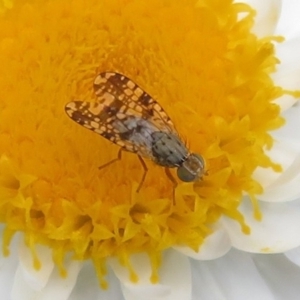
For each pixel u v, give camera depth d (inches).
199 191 2.0
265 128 2.0
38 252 2.0
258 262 2.1
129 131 1.9
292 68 2.1
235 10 2.1
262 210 2.0
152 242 2.0
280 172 2.0
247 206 2.1
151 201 2.0
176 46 2.0
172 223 2.0
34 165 2.0
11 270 2.0
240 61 2.0
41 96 2.0
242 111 2.0
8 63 2.0
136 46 2.0
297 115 2.1
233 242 2.0
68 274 2.0
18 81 2.0
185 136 2.0
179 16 2.1
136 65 2.0
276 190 2.0
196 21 2.1
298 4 2.2
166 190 2.0
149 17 2.1
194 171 1.9
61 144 2.0
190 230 2.0
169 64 2.0
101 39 2.0
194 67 2.0
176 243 2.0
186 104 2.0
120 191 2.0
